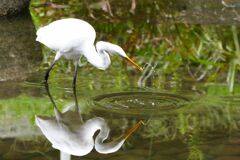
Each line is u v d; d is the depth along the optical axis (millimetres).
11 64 11383
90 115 9102
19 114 9148
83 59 11891
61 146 7977
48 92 10188
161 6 13883
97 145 8008
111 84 10656
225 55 11742
